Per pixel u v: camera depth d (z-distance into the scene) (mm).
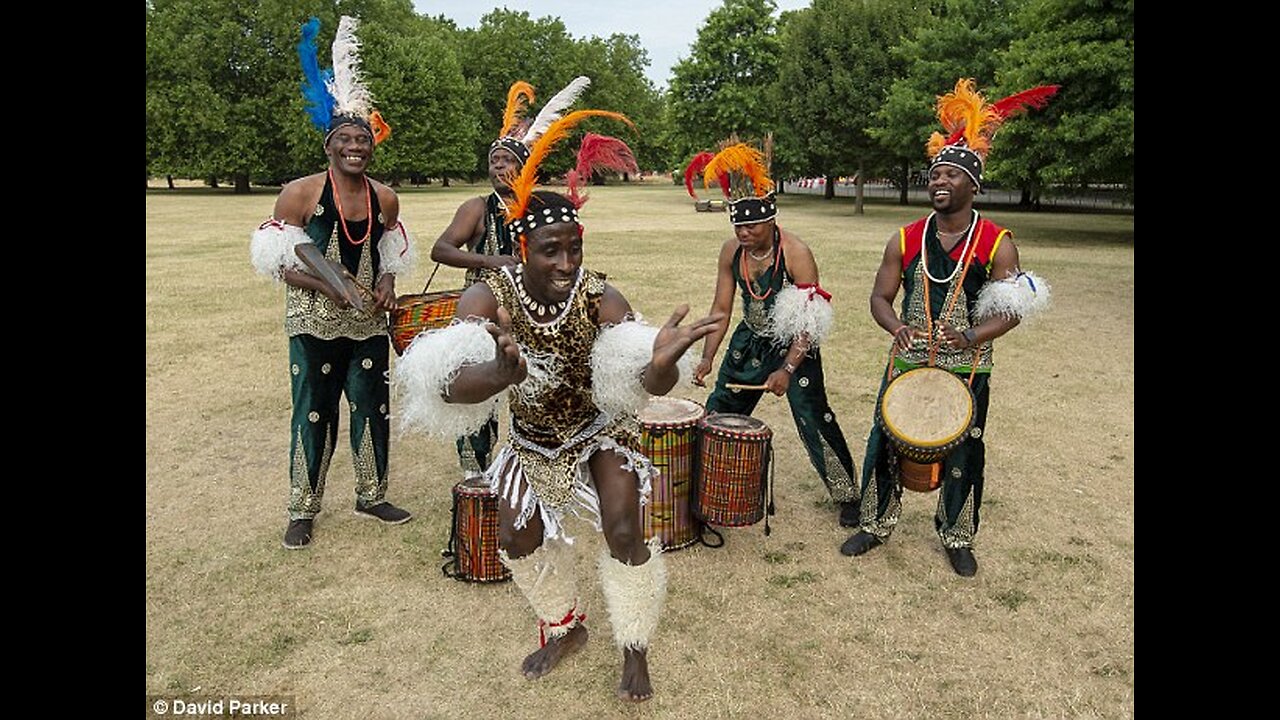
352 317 4648
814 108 31781
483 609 4098
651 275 14586
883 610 4082
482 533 4238
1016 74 19156
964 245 4258
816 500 5449
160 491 5480
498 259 4785
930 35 27047
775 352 4926
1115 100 17938
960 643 3809
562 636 3570
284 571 4441
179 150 45562
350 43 4676
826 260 16859
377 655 3707
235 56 46438
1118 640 3818
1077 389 7828
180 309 11484
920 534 4941
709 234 22469
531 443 3332
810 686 3490
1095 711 3328
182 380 8078
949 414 4180
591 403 3250
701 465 4562
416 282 14359
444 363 2875
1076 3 18469
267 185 58938
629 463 3309
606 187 66312
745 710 3334
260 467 5934
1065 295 12680
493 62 68438
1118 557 4613
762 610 4074
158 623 3912
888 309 4504
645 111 74000
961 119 4461
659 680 3521
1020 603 4148
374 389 4883
